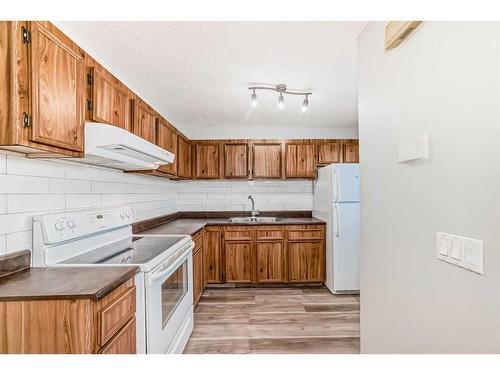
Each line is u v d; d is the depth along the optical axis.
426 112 1.07
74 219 1.67
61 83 1.31
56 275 1.27
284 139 3.97
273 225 3.60
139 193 2.91
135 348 1.41
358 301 3.16
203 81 2.47
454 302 0.94
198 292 3.03
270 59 2.07
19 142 1.08
